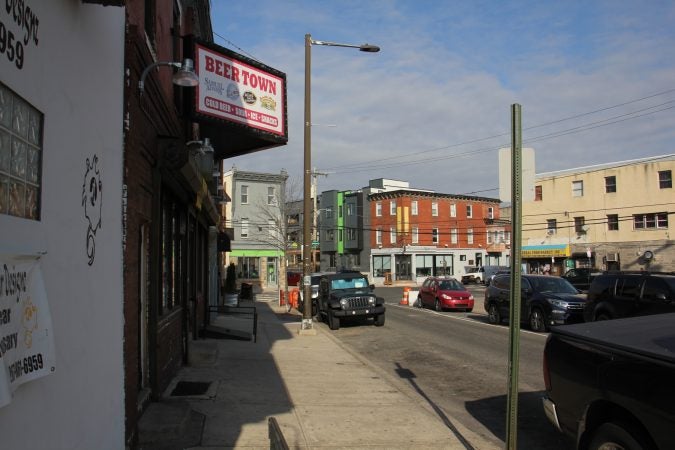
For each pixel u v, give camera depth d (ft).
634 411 12.98
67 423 11.91
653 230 147.43
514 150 16.14
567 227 165.07
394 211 198.29
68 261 12.23
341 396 27.61
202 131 39.75
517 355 15.84
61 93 11.92
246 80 37.96
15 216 9.57
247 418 22.72
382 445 19.90
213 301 77.00
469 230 209.05
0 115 9.16
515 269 15.94
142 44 19.43
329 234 229.04
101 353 14.67
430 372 35.06
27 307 9.53
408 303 99.09
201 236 53.31
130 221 18.30
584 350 15.20
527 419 23.81
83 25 13.42
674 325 15.39
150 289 23.43
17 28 9.66
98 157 14.66
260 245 161.99
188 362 33.99
